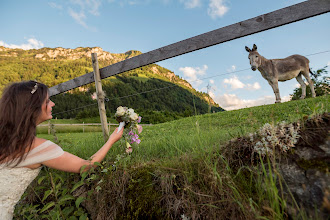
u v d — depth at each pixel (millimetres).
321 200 997
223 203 1206
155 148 2334
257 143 1307
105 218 1568
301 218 1003
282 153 1228
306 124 1272
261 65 8125
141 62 2662
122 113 1790
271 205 1041
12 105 1257
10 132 1235
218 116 8008
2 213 1222
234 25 2119
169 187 1420
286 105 6496
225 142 1682
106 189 1666
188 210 1271
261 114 5656
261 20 1976
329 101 1673
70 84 3188
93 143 2930
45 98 1402
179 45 2430
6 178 1244
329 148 1116
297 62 8531
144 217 1412
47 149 1347
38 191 1976
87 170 1536
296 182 1106
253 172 1277
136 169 1707
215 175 1260
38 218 1674
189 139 2406
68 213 1586
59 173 1979
